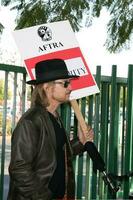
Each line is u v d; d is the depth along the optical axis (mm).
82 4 8898
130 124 5113
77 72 4141
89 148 3801
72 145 3824
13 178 3008
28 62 4031
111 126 4988
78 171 4801
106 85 4953
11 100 4559
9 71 4328
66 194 3289
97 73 4797
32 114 3121
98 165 3857
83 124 3873
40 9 8805
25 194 2986
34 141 3055
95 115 4875
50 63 3270
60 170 3213
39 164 3090
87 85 4152
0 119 4523
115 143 5020
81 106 4770
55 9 8906
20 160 2992
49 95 3254
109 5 9070
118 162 5141
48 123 3158
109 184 3934
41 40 4074
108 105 4984
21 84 4438
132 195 5113
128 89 5078
